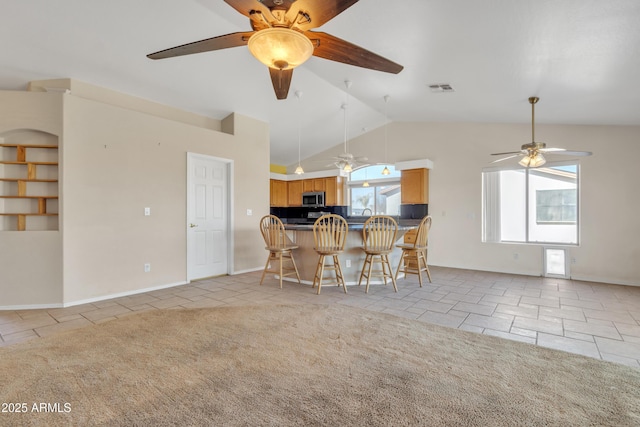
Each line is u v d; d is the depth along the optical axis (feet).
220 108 16.11
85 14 9.34
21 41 9.99
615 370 6.36
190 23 10.16
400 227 14.08
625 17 6.25
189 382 5.92
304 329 8.57
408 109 17.30
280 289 13.21
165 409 5.11
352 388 5.73
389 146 21.61
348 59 6.75
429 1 6.93
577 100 11.51
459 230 18.74
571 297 11.96
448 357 6.93
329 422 4.81
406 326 8.80
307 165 25.94
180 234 14.29
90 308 10.66
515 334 8.29
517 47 8.24
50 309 10.55
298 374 6.22
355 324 8.95
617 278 14.35
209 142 15.49
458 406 5.19
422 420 4.84
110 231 12.03
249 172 17.54
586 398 5.41
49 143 11.19
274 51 5.66
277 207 26.50
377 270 14.38
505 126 17.38
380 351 7.23
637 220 13.98
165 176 13.78
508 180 17.62
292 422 4.81
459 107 15.21
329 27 8.72
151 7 9.36
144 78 12.73
